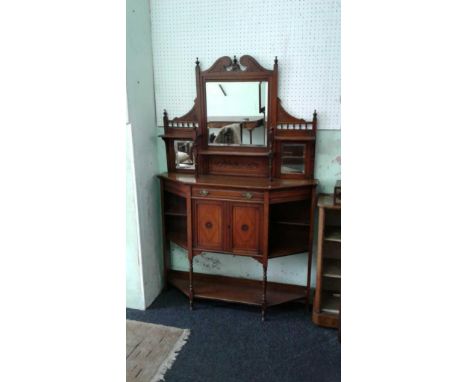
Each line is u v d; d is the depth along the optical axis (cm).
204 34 232
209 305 254
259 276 265
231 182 228
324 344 213
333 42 215
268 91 229
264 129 236
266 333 223
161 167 264
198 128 246
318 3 212
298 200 226
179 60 241
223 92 237
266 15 220
